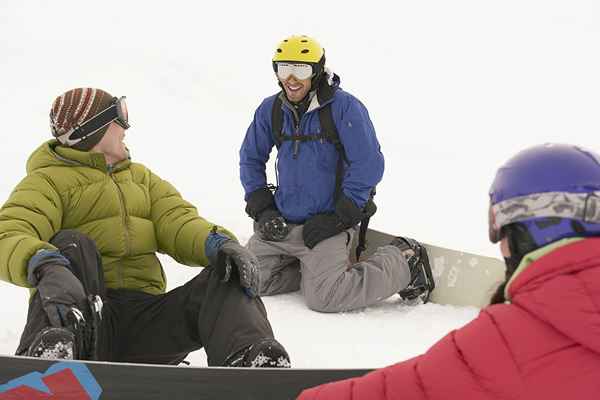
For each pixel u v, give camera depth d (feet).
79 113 11.37
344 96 16.38
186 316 10.82
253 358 9.32
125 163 11.91
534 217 5.66
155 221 11.98
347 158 16.39
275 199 17.31
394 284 16.24
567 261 5.46
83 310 9.54
